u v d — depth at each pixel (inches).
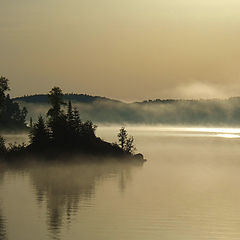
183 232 4586.6
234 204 5861.2
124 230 4630.9
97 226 4771.2
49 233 4522.6
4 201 6013.8
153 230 4638.3
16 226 4771.2
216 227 4753.9
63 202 5964.6
